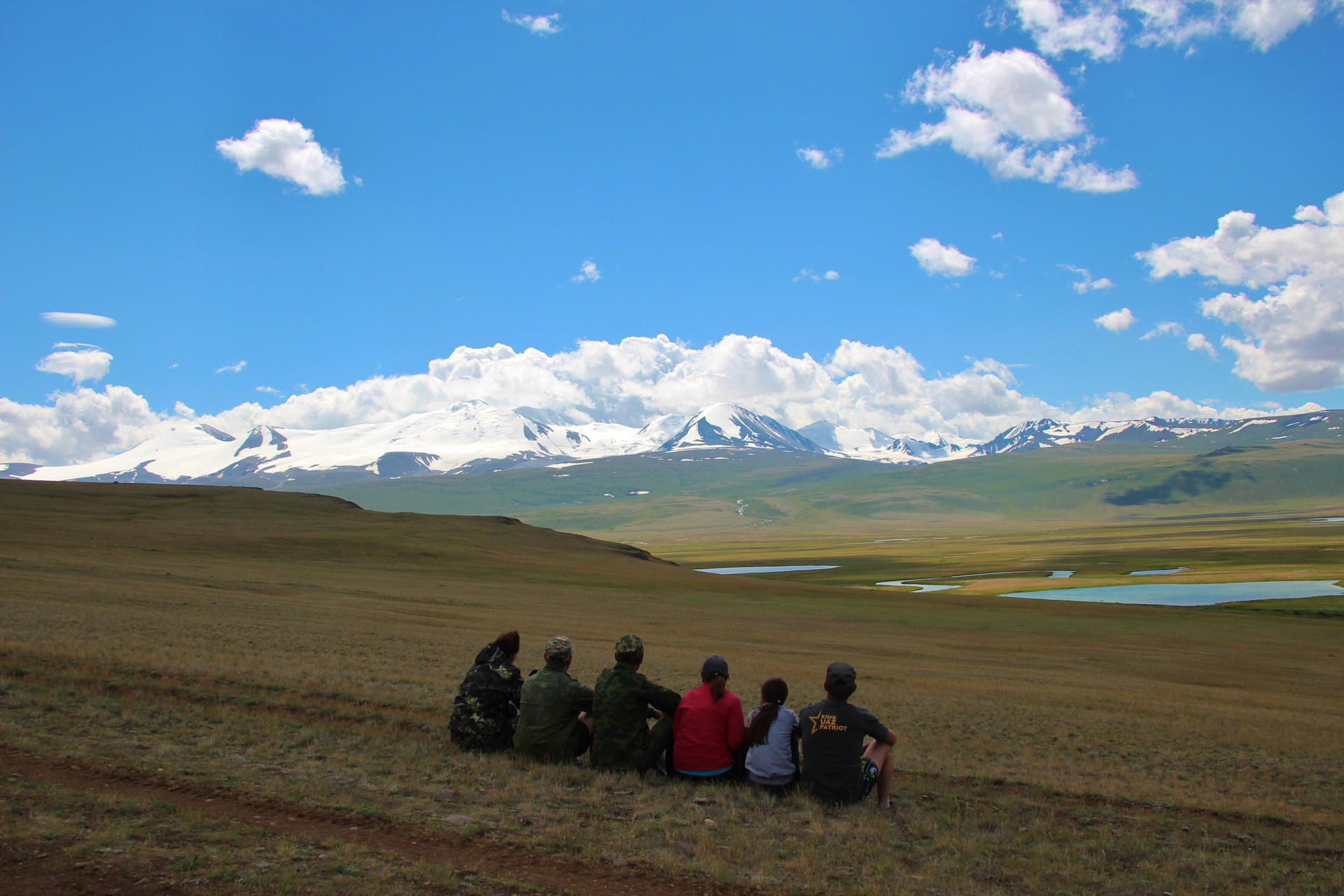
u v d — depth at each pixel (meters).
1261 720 26.56
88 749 10.95
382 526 125.06
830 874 8.62
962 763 16.20
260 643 24.17
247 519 120.75
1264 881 9.60
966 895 8.34
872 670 35.38
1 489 126.44
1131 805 13.62
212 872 7.28
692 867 8.41
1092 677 40.06
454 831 9.03
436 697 17.34
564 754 12.13
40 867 7.04
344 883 7.33
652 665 29.20
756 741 11.36
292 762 11.37
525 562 102.81
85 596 33.59
